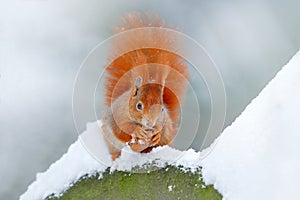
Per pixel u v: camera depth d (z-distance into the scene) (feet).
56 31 8.85
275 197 6.50
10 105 8.80
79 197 6.96
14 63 8.87
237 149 6.75
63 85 8.84
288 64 6.98
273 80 6.95
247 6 8.58
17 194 8.70
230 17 8.43
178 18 8.43
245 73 8.36
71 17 8.80
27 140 8.83
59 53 8.84
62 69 8.84
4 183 8.75
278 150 6.63
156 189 6.86
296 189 6.47
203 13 8.50
